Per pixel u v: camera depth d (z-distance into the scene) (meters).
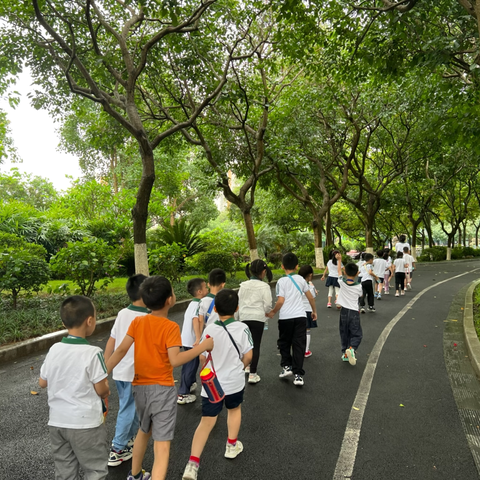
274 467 3.09
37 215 17.89
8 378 5.27
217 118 13.23
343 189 19.36
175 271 12.63
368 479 2.92
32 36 9.05
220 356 3.11
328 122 17.77
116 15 10.05
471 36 7.14
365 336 7.13
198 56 10.49
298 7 8.21
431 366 5.46
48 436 3.69
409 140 19.31
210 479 2.93
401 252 12.30
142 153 9.23
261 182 18.62
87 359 2.33
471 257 36.81
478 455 3.22
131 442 3.36
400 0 7.30
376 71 9.55
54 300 9.70
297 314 4.81
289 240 27.78
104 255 9.88
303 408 4.16
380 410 4.09
